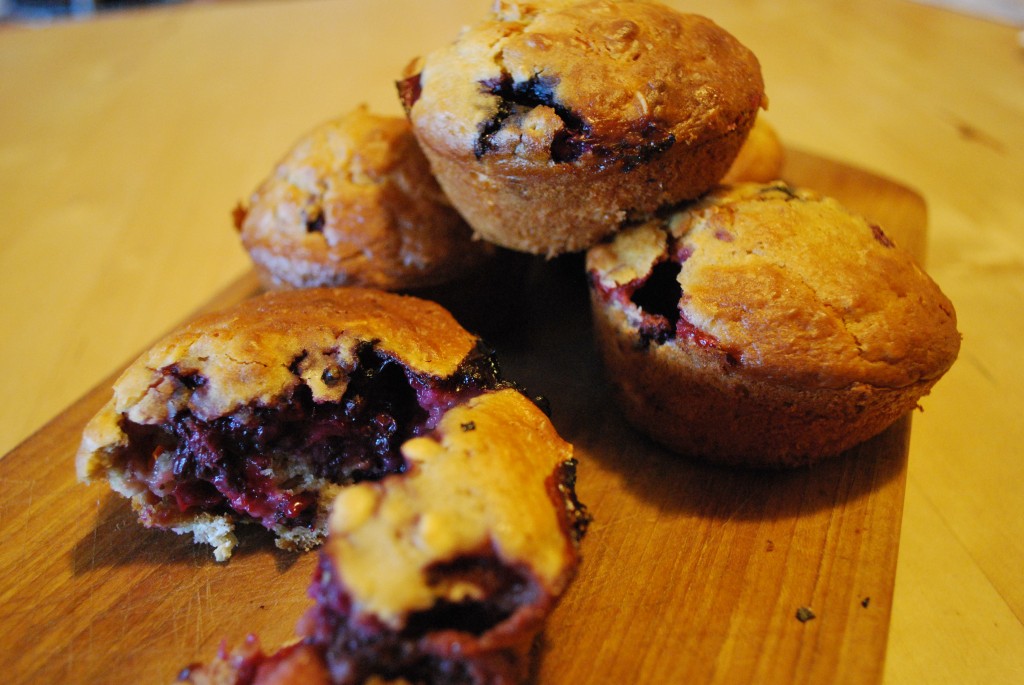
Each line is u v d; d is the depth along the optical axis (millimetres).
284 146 331
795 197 196
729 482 192
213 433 177
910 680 169
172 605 173
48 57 418
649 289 195
